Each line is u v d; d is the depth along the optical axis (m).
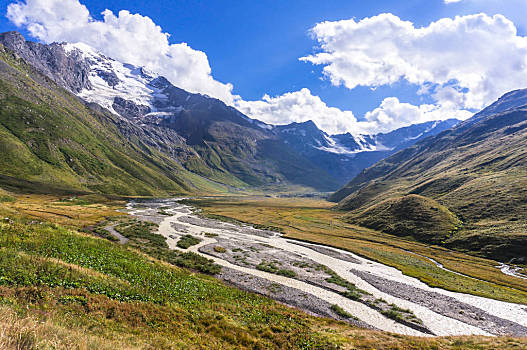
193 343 16.16
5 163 181.75
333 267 59.94
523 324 37.41
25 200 121.00
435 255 82.75
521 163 139.75
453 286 52.47
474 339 25.88
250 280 45.44
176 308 21.42
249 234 94.56
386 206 140.38
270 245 77.50
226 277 45.62
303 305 37.44
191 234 82.38
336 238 102.06
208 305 25.69
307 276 51.12
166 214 131.38
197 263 51.00
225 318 22.83
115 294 19.84
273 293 40.72
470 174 160.12
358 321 34.25
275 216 163.12
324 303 39.09
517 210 95.00
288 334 22.66
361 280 52.22
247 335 20.05
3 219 33.41
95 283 20.27
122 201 185.12
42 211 87.19
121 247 40.97
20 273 17.14
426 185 171.50
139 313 18.08
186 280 32.44
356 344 22.20
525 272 66.00
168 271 34.38
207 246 67.69
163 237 71.94
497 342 24.56
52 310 14.02
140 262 33.78
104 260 28.98
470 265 71.56
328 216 179.75
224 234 88.56
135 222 92.56
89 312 15.72
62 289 17.22
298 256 67.19
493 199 109.88
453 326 35.19
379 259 71.00
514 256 73.81
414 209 122.69
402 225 115.62
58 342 9.98
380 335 26.16
